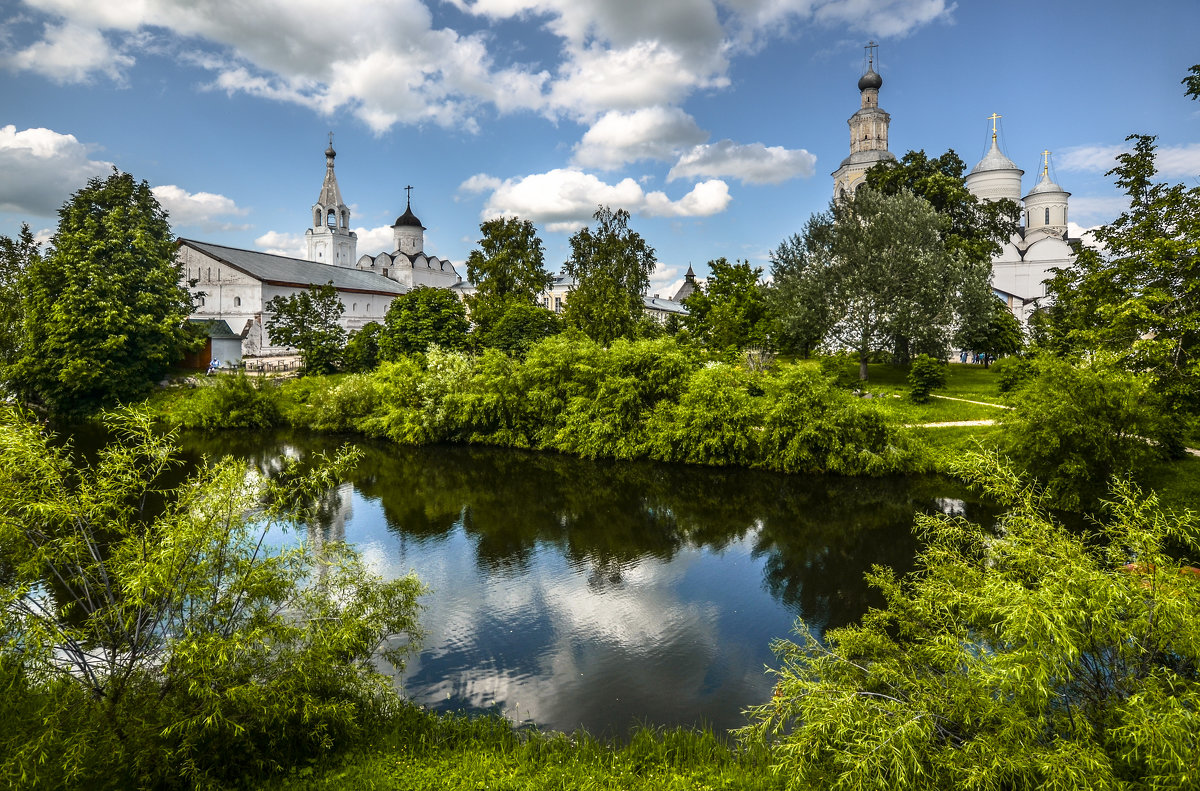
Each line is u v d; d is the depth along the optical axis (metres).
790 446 24.77
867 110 66.75
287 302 65.88
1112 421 18.28
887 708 5.68
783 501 21.56
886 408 24.59
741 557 16.58
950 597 6.71
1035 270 65.62
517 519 19.97
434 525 19.36
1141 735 4.82
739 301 50.50
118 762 6.61
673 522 19.58
